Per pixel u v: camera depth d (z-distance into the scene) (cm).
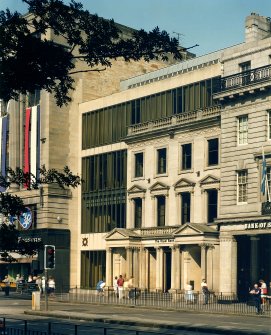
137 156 6544
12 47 2089
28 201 7338
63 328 3388
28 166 7312
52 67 2173
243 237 5428
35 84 2194
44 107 7256
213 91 5922
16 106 7619
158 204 6238
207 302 5072
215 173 5662
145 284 6159
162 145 6219
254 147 5169
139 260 6216
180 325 3406
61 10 2197
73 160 7350
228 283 5284
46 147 7181
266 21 5788
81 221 7262
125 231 6244
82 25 2252
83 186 7281
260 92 5147
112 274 6378
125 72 7712
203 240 5394
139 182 6438
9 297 6172
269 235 5291
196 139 5878
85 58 2308
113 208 6831
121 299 5597
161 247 5997
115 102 6981
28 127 7369
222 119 5472
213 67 5947
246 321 3769
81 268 7188
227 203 5347
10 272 7644
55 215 7144
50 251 4284
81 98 7425
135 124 6538
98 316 3972
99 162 7100
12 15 2109
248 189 5181
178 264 5650
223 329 3189
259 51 5272
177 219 5975
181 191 5959
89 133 7275
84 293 6844
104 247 6906
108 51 2278
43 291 6356
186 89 6194
